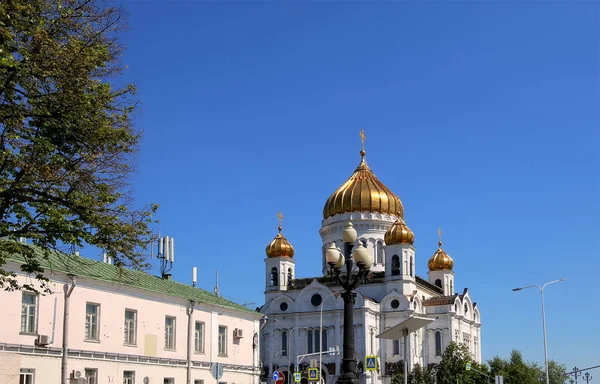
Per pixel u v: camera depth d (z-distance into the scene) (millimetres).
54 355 48406
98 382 51625
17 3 28859
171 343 60000
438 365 106750
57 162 30312
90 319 52156
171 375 59062
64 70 29609
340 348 109688
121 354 53875
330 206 121812
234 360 68062
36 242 31719
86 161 30484
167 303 59656
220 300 68688
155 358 57406
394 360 108812
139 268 33000
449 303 113688
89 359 51062
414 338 109938
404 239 113688
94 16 31547
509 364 124062
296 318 113562
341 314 110875
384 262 117500
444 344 112125
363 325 106688
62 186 31062
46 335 47562
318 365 105688
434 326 113250
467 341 120250
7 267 44688
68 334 49531
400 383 102188
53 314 48562
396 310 110375
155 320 58125
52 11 30766
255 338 72312
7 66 28141
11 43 29047
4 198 29750
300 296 114312
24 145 29891
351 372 33281
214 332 65250
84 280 51312
